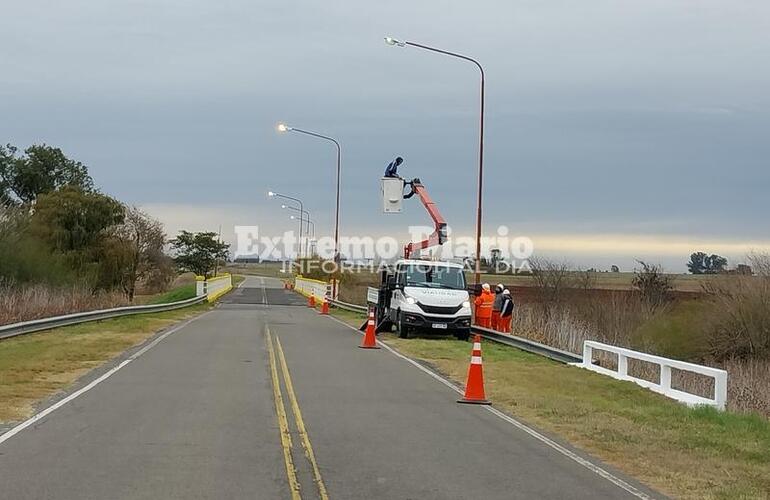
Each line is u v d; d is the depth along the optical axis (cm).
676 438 1146
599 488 863
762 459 1029
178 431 1094
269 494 792
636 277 4909
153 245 7081
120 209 5872
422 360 2088
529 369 1908
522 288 5094
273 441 1044
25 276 3962
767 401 2019
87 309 3216
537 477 901
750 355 3406
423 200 2945
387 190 2909
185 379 1611
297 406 1320
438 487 838
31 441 1011
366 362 2002
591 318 4128
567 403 1429
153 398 1368
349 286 6078
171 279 7881
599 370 1867
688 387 2042
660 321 3784
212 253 10175
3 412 1203
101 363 1844
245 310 4481
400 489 824
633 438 1144
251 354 2102
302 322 3497
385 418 1241
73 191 5741
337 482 845
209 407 1290
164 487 807
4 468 872
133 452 962
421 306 2634
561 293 4747
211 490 800
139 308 3541
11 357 1855
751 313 3447
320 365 1905
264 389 1498
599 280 5759
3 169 7319
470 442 1084
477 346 1457
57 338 2348
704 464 995
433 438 1100
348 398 1423
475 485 852
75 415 1197
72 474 851
